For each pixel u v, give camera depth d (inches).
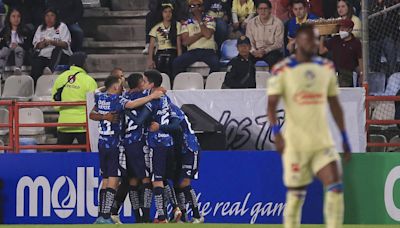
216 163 1943.9
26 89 2472.9
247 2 2529.5
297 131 1177.4
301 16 2397.9
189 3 2482.8
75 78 2121.1
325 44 2255.2
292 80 1173.1
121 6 2827.3
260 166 1937.7
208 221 1952.5
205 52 2454.5
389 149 2105.1
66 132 2092.8
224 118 1950.1
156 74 1781.5
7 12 2645.2
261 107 1943.9
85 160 1980.8
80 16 2605.8
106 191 1803.6
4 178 2004.2
